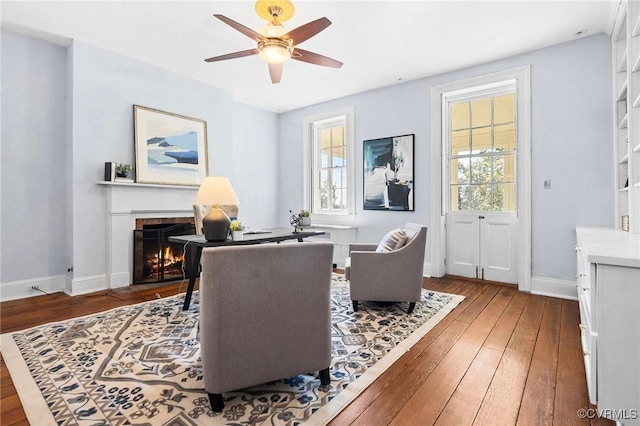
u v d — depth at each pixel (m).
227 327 1.50
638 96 2.30
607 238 2.17
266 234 3.42
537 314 2.94
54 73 3.61
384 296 2.93
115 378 1.82
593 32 3.28
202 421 1.46
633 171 2.41
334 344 2.30
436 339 2.39
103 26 3.23
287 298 1.63
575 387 1.77
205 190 2.89
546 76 3.59
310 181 5.93
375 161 4.94
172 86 4.32
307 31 2.33
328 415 1.52
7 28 3.28
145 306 3.12
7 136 3.33
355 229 5.14
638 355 1.38
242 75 4.45
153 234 4.04
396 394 1.70
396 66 4.10
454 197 4.45
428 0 2.76
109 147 3.76
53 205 3.62
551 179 3.56
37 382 1.78
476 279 4.23
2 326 2.62
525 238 3.70
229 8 2.90
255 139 5.87
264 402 1.61
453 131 4.45
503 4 2.81
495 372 1.93
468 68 4.12
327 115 5.54
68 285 3.60
